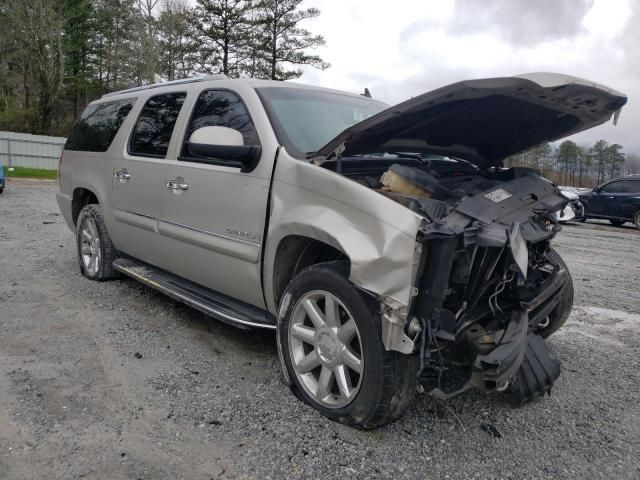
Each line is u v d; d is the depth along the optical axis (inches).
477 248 104.5
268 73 1409.9
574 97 109.4
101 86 1791.3
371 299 102.7
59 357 139.3
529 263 129.0
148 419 110.1
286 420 111.6
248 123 138.3
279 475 93.5
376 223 99.8
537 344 120.6
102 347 147.5
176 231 155.0
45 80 1483.8
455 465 99.1
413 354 101.4
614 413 122.7
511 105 116.3
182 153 157.9
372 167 134.3
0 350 141.8
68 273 228.7
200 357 143.6
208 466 95.2
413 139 130.0
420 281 98.8
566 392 133.0
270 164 126.6
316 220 110.8
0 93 1621.6
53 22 1460.4
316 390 115.8
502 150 146.4
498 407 122.9
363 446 103.3
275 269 125.5
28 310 176.1
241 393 123.1
